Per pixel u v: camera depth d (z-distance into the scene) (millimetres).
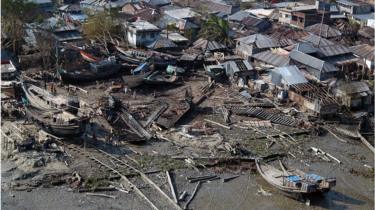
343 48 80312
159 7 106875
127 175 46875
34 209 41344
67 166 47531
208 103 64312
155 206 42531
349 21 101438
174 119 58062
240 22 96938
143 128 55750
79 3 107562
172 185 45688
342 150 54656
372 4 111125
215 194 45156
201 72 74062
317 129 57688
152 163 49312
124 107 60469
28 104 57438
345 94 64000
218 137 54969
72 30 84625
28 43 78188
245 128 57906
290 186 44656
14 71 66750
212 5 108438
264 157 51594
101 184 45250
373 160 52938
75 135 51594
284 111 62469
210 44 81688
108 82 69312
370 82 71812
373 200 45594
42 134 52156
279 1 118750
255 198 44906
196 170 48594
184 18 93438
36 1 100625
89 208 41906
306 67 72688
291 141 55594
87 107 59906
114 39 84062
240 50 80688
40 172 46219
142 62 73688
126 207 42344
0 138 51156
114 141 52969
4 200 42156
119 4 106562
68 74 67500
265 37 81500
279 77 67125
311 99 62406
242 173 48688
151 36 82812
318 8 101750
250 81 69250
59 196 43281
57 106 56250
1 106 57312
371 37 92938
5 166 46812
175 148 52500
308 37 85188
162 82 68312
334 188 47156
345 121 61406
